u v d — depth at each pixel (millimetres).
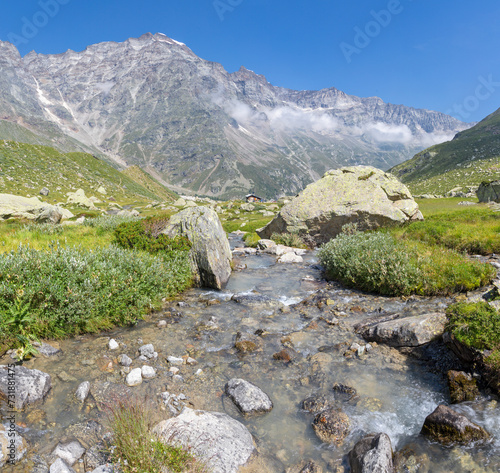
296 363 7090
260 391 5820
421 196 107750
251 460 4328
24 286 7395
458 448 4484
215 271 13562
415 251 13477
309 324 9273
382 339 7730
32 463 3922
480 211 25672
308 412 5496
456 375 5766
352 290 12672
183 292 12836
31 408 4938
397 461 4332
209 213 15945
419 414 5359
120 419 4383
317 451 4629
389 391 6000
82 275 8523
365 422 5184
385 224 24812
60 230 20719
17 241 14648
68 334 7699
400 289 11156
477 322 6309
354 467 4188
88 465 4035
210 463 4043
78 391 5422
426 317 7609
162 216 18062
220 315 10086
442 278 10508
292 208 28344
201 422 4750
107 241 17094
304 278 15555
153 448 3857
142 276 10133
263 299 11602
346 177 28719
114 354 7008
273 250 23609
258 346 7848
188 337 8289
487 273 10398
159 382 6105
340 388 6055
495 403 5250
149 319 9469
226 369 6805
